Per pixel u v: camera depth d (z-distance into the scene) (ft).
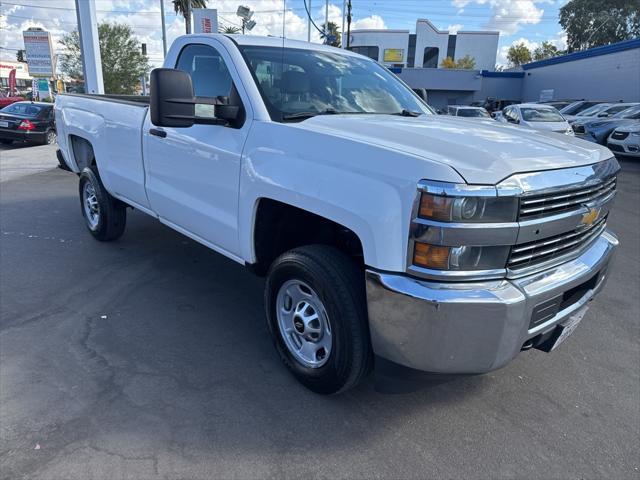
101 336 11.30
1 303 12.80
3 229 19.34
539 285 7.70
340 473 7.57
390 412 9.07
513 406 9.45
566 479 7.67
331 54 12.76
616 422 9.08
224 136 10.44
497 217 7.02
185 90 9.31
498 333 7.20
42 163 37.40
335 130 8.79
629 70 83.25
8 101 88.79
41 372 9.77
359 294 8.18
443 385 10.05
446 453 8.11
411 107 12.48
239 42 11.19
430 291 7.02
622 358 11.38
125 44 156.56
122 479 7.23
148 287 14.17
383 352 7.72
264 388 9.57
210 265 16.07
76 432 8.13
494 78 133.39
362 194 7.57
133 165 14.26
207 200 11.24
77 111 17.65
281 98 10.36
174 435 8.18
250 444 8.08
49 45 89.56
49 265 15.61
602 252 9.52
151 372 9.95
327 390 9.01
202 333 11.64
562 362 11.13
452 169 6.93
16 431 8.10
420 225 6.95
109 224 17.10
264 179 9.23
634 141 47.21
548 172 7.66
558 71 108.47
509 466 7.88
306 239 10.56
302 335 9.39
